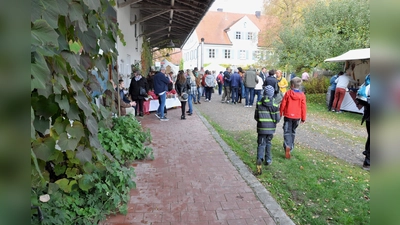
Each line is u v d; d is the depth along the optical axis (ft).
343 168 17.11
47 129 7.14
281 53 59.82
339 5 51.62
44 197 8.04
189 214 11.12
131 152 16.78
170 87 40.86
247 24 155.33
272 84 29.81
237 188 13.58
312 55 53.11
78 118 7.76
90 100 8.87
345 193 13.44
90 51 8.36
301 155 19.21
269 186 13.99
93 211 9.95
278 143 22.48
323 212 11.68
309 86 54.49
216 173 15.53
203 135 24.47
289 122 18.20
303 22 60.34
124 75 34.27
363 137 25.57
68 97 7.63
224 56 154.61
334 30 52.01
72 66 7.15
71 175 10.04
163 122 30.25
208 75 50.96
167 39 80.53
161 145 21.17
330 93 40.70
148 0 36.86
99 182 10.61
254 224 10.47
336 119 34.27
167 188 13.53
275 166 16.93
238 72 49.08
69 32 7.49
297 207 12.05
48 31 5.29
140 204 11.90
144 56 61.67
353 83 39.52
